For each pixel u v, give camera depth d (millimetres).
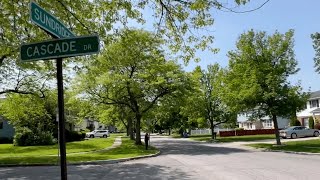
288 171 15820
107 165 21016
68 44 4578
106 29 11141
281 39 33188
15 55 18625
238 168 17359
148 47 34562
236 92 33594
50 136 42188
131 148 34625
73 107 41844
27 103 29469
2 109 33469
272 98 32812
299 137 48156
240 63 33906
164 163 20984
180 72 37375
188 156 25797
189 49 10195
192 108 53812
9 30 11562
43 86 27188
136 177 15086
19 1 9875
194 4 8719
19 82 26469
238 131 65188
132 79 35875
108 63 21125
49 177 15688
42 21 4406
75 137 52594
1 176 16297
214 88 54094
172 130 100688
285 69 32844
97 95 38188
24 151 32469
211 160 22094
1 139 49219
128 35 11742
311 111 58375
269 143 38219
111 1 10430
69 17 10719
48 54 4609
